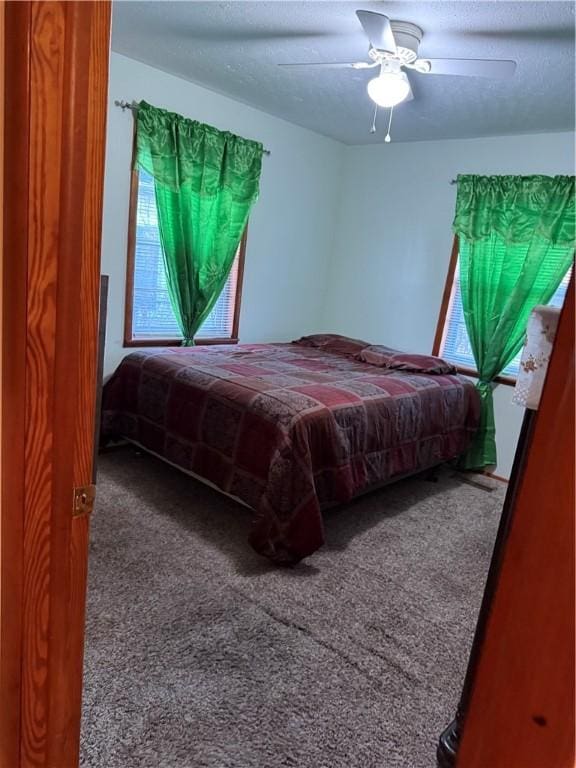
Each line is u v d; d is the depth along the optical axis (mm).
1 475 805
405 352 4492
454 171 4137
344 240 4934
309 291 4945
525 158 3775
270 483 2439
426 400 3348
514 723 532
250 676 1804
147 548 2512
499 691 547
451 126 3762
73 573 886
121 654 1834
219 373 3078
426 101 3279
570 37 2289
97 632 1925
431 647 2039
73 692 947
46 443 805
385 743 1599
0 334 762
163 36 2828
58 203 730
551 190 3588
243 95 3688
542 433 502
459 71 2381
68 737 958
